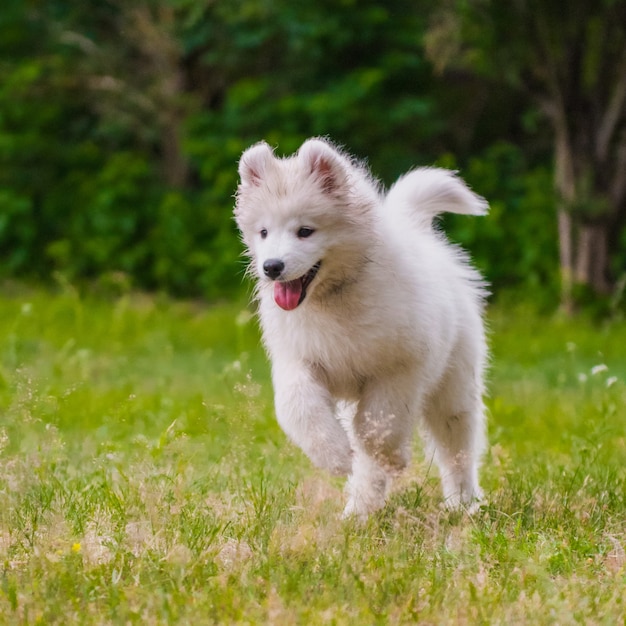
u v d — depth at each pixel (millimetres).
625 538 7426
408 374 8203
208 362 16859
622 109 21703
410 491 8586
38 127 27172
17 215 25938
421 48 27094
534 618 5887
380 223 8180
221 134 26766
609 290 22719
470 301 9273
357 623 5801
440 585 6383
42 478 8406
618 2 20906
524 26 20641
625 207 23125
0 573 6578
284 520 7570
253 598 6102
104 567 6527
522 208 25078
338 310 8023
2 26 28859
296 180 8070
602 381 15141
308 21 25891
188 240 25562
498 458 9625
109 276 24453
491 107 28281
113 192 25984
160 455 9172
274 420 11859
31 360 15609
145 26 27172
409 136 26750
